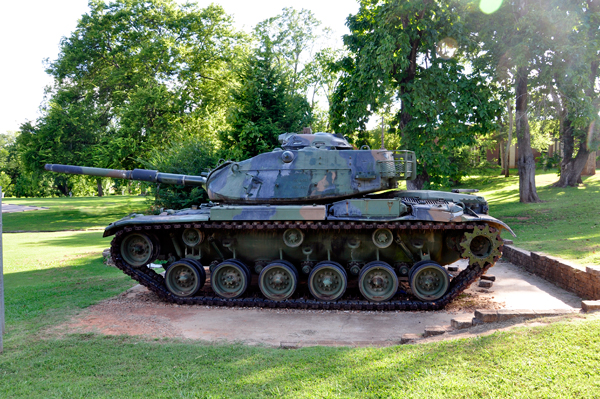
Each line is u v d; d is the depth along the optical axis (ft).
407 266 39.40
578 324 21.97
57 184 291.58
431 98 73.36
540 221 74.74
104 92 142.51
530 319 25.04
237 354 23.99
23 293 40.73
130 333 29.17
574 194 94.22
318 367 20.71
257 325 31.99
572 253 46.73
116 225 38.73
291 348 25.20
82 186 294.05
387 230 37.45
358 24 81.51
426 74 72.90
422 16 72.43
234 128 83.82
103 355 24.13
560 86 81.05
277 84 82.94
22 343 26.48
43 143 134.82
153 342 26.91
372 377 18.99
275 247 40.45
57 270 54.75
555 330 21.50
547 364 18.43
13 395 19.21
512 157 177.99
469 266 37.55
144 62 131.34
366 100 72.13
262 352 24.09
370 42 71.61
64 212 154.61
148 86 127.95
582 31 74.84
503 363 18.92
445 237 39.09
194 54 136.77
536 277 45.24
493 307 35.14
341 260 40.86
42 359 23.58
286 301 36.94
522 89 90.94
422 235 38.75
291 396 17.74
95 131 137.69
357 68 75.31
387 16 70.85
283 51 145.38
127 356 23.88
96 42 138.21
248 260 41.73
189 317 33.99
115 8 137.59
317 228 37.68
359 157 40.06
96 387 19.80
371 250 39.93
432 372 18.84
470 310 35.06
